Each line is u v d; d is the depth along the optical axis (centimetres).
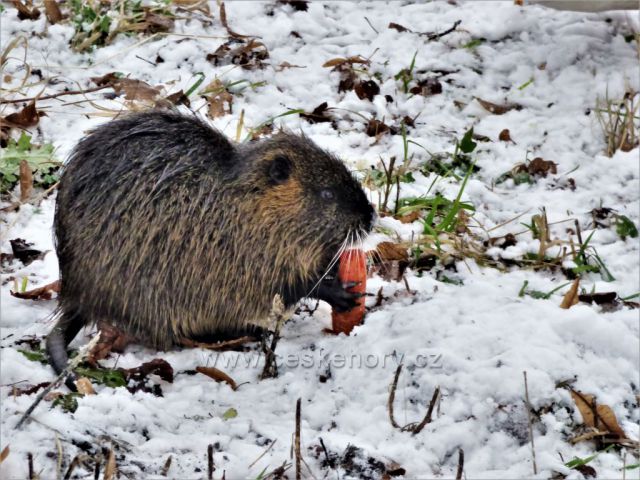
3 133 1145
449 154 1208
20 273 973
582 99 1308
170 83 1274
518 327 869
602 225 1118
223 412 799
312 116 1252
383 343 859
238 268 886
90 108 1216
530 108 1302
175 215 865
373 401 809
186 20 1403
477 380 816
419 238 1048
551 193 1168
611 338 870
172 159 872
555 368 830
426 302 908
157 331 883
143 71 1299
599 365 841
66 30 1348
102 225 859
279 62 1351
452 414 795
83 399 777
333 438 762
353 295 898
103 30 1337
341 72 1333
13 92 1205
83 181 868
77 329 885
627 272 1045
